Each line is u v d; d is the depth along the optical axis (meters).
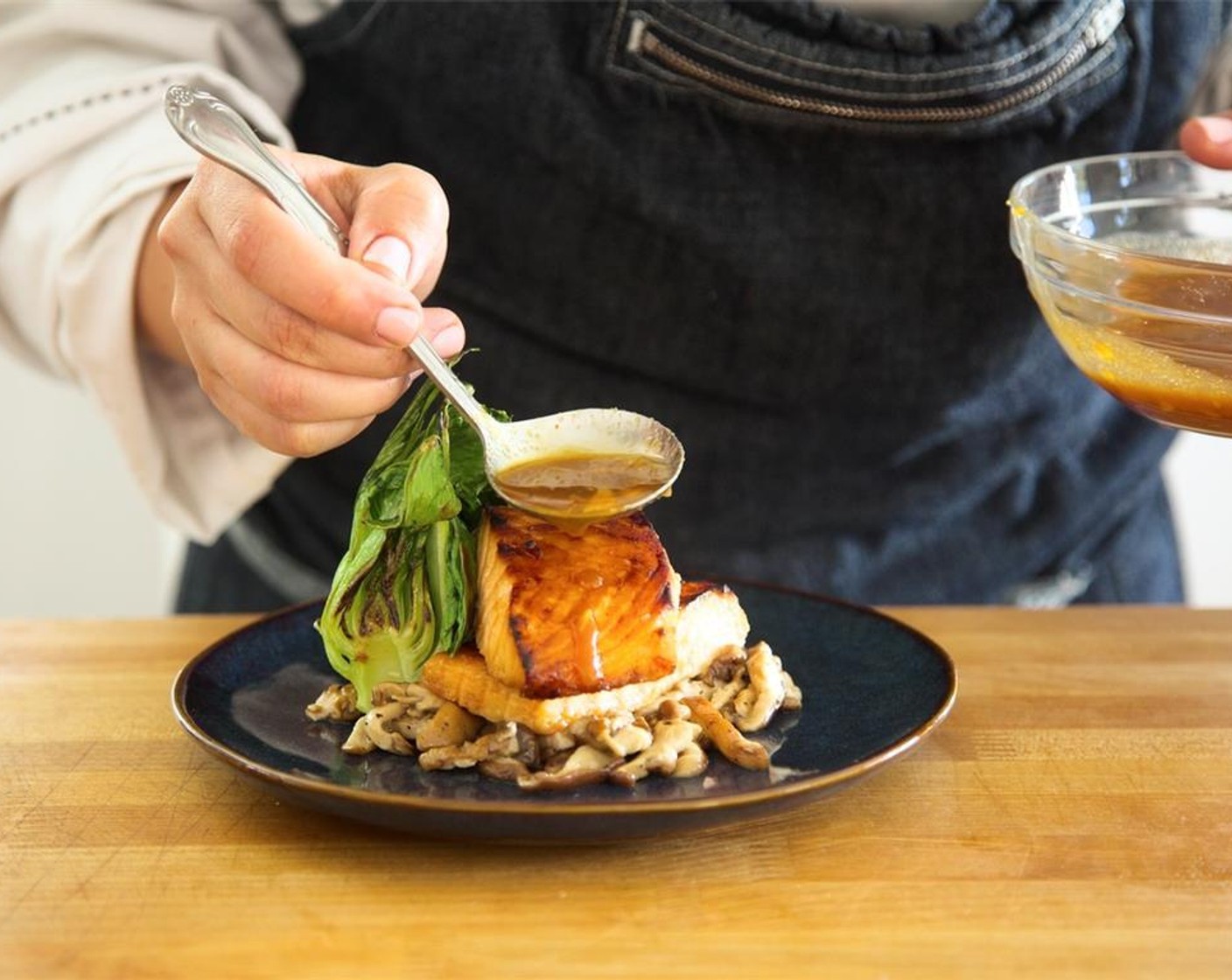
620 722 0.72
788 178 0.98
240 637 0.81
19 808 0.73
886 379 1.02
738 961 0.64
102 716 0.81
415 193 0.77
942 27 0.95
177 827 0.72
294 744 0.74
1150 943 0.65
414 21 0.97
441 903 0.67
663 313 1.01
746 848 0.70
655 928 0.65
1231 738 0.79
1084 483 1.11
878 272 1.00
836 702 0.78
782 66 0.95
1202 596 1.59
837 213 0.98
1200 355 0.74
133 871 0.69
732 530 1.06
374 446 1.05
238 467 1.00
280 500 1.10
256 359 0.76
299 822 0.72
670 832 0.67
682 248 0.99
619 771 0.70
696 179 0.98
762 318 1.00
